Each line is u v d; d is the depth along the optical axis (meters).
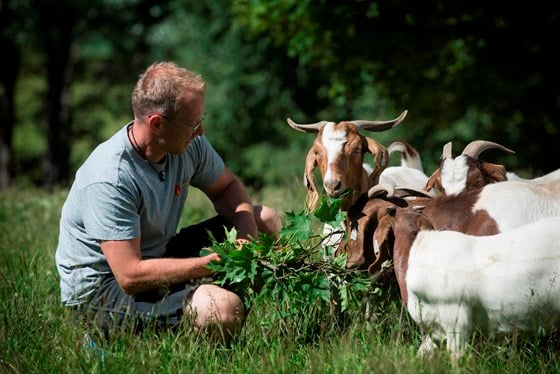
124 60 33.62
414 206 6.94
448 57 18.73
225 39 30.62
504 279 5.80
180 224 10.39
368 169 7.89
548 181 6.96
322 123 7.34
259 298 6.48
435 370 5.53
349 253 6.54
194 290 6.21
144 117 6.07
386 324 6.49
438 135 25.75
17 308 6.70
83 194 6.18
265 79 30.36
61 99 33.34
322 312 6.63
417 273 6.04
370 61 18.22
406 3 17.08
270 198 12.12
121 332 6.17
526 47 17.67
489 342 5.88
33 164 41.81
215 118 30.81
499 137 25.34
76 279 6.38
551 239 5.81
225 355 6.12
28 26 28.39
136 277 6.09
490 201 6.72
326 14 17.58
